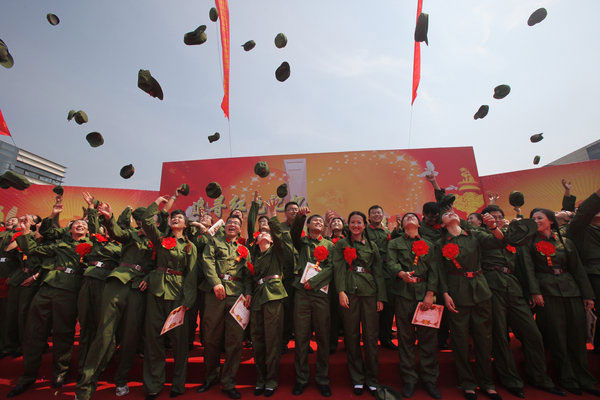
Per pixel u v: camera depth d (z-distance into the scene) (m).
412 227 3.51
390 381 3.39
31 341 3.36
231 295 3.35
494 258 3.34
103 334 3.12
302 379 3.23
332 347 3.88
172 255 3.42
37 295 3.51
